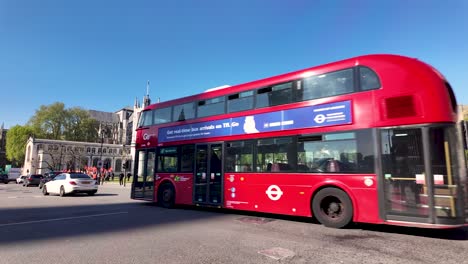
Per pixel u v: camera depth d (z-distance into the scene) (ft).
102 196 66.23
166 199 42.32
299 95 29.71
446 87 22.97
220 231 25.21
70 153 309.63
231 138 35.04
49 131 349.20
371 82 25.30
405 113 23.24
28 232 25.30
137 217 33.45
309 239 22.15
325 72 28.32
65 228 26.96
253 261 16.85
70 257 17.84
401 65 24.22
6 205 47.11
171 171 42.16
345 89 26.68
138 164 47.91
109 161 362.74
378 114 24.48
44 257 17.88
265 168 31.27
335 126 26.68
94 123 381.19
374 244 20.70
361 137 25.05
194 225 28.17
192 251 18.94
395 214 22.80
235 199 33.53
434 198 21.42
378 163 23.93
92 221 30.73
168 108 44.55
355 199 24.77
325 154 27.02
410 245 20.45
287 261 16.84
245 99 34.53
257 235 23.57
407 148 22.89
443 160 21.54
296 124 29.40
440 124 21.94
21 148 345.10
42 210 40.34
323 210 27.04
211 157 37.06
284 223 29.14
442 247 19.95
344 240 21.85
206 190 36.99
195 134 39.52
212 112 37.96
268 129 31.58
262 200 31.07
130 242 21.43
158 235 23.73
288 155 29.55
